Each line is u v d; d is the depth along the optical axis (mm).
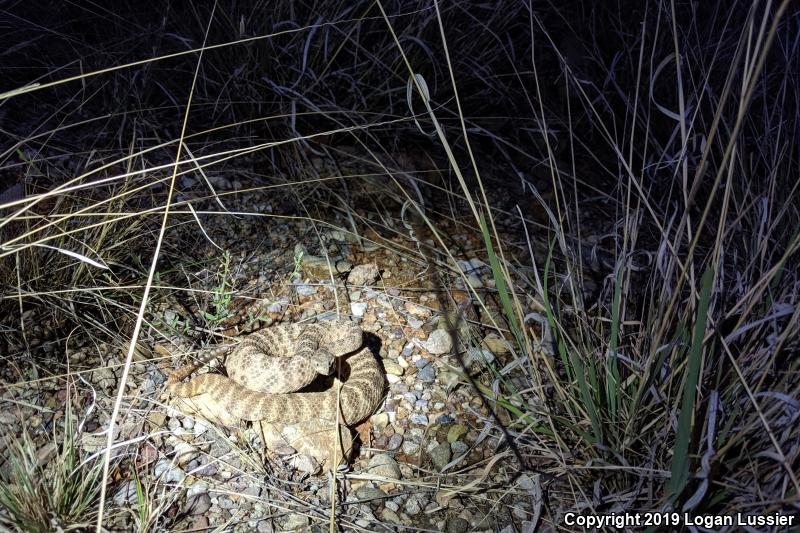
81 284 1170
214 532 895
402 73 1588
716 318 998
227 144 1532
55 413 1010
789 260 1089
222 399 1032
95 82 1550
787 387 911
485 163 1627
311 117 1567
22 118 1513
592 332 1100
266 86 1532
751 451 896
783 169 1173
